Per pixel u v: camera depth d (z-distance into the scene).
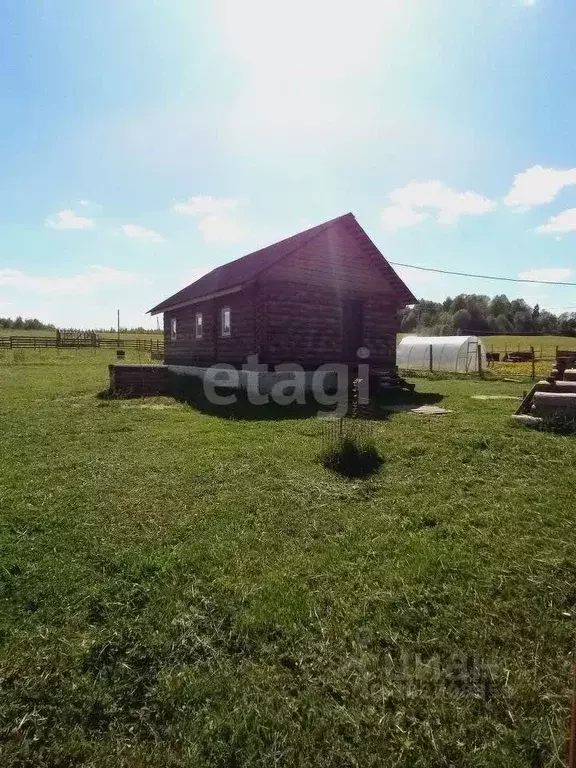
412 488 5.06
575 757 1.36
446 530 4.01
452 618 2.82
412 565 3.40
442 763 1.92
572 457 6.07
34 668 2.40
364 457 6.02
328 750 1.97
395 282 16.06
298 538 3.88
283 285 13.62
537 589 3.12
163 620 2.78
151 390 13.55
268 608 2.88
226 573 3.32
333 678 2.34
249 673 2.38
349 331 15.62
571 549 3.67
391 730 2.06
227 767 1.90
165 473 5.59
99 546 3.70
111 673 2.39
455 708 2.18
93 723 2.12
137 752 1.97
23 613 2.85
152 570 3.34
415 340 29.25
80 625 2.75
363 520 4.23
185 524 4.12
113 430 8.13
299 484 5.18
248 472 5.62
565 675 2.38
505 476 5.41
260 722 2.09
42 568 3.36
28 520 4.17
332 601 2.96
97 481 5.28
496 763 1.92
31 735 2.05
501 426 8.04
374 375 14.48
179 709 2.17
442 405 11.13
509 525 4.09
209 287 15.98
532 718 2.13
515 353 35.97
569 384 8.56
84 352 36.69
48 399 12.20
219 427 8.33
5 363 25.84
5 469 5.71
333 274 14.70
